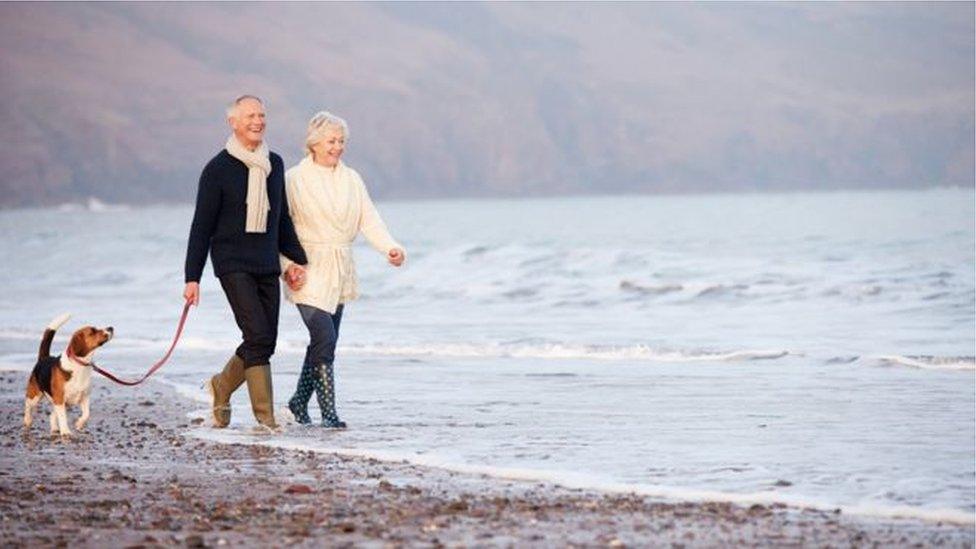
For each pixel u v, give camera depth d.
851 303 36.38
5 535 10.90
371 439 16.64
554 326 34.03
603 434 16.70
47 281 57.66
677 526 11.12
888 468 13.90
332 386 17.72
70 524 11.39
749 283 41.00
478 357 26.98
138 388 23.45
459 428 17.47
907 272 42.44
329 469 14.46
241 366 17.81
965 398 19.34
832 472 13.73
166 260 70.88
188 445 16.47
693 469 14.08
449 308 40.19
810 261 50.34
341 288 17.55
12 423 19.08
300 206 17.30
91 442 16.95
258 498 12.70
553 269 48.88
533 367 24.94
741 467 14.13
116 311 42.06
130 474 14.34
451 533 10.84
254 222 16.81
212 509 12.05
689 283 41.12
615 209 156.38
